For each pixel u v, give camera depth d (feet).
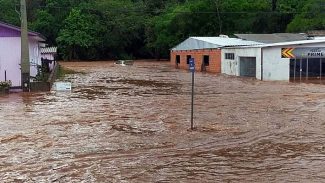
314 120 59.77
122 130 53.06
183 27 267.80
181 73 168.04
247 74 148.77
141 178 34.42
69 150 43.16
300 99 83.92
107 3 317.83
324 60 143.13
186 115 64.39
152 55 325.83
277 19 253.03
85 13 315.58
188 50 201.36
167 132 51.60
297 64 141.28
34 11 331.16
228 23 261.44
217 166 37.63
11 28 104.17
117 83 121.90
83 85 115.14
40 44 160.45
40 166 37.73
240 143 46.16
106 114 65.46
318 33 198.49
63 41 303.89
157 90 102.27
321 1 231.30
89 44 303.68
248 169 36.65
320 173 35.32
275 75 136.98
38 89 100.07
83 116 63.62
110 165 38.01
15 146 44.93
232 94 93.45
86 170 36.58
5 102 80.43
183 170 36.50
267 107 72.69
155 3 330.75
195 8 263.29
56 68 150.30
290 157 40.37
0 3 292.40
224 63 165.58
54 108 72.08
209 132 51.55
